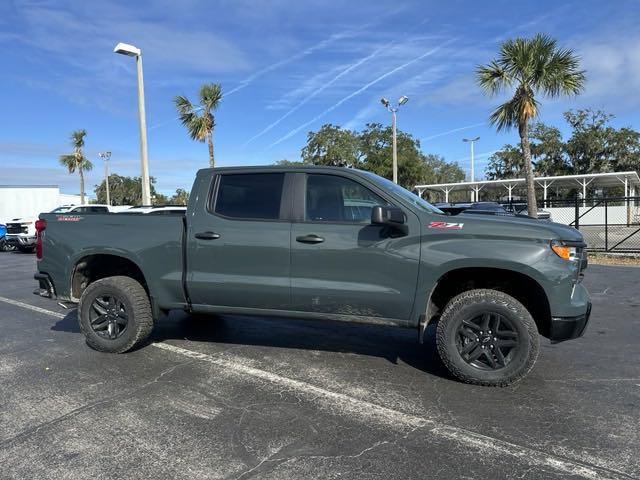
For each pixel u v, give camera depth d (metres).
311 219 4.75
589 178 33.69
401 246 4.46
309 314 4.80
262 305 4.90
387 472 3.05
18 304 8.57
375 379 4.64
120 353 5.45
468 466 3.11
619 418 3.77
